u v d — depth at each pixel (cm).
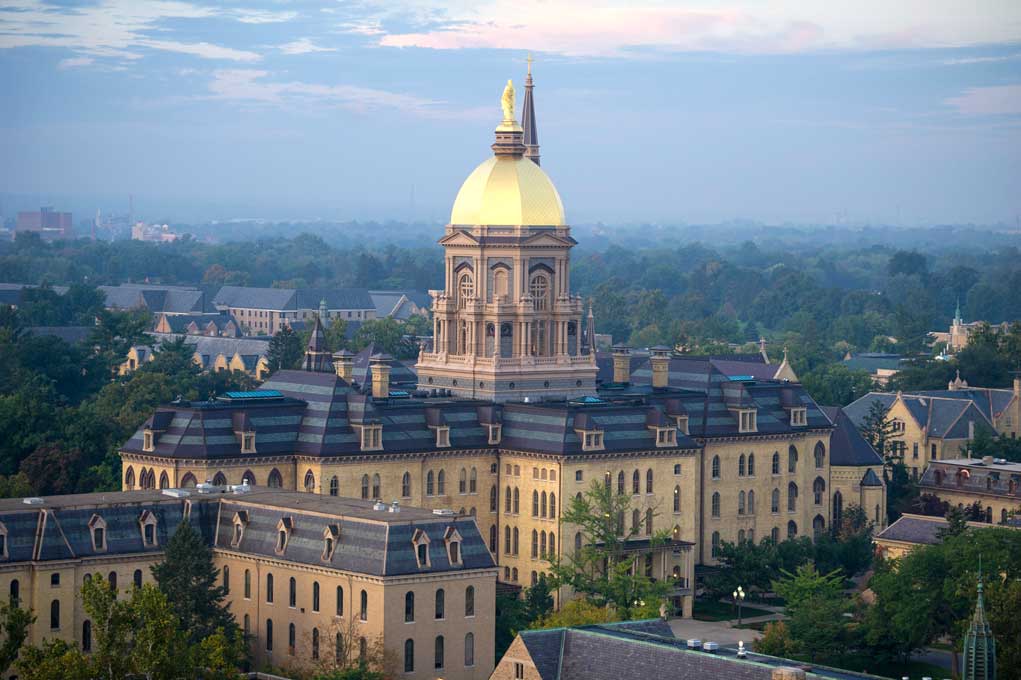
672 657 19838
